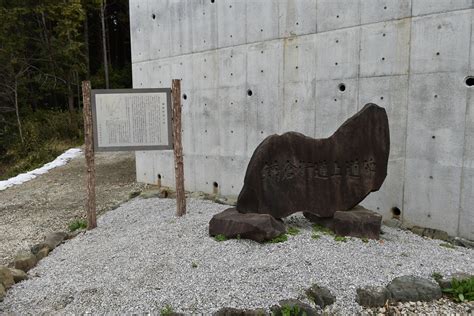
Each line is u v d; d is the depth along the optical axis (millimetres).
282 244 3699
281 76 5750
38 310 2949
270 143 3967
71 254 4129
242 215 4020
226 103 6484
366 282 3051
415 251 3713
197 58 6805
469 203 4281
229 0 6176
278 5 5641
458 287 2975
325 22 5215
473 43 4094
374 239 3928
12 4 14516
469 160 4242
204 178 7043
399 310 2814
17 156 13047
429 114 4492
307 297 2881
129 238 4289
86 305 2922
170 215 5074
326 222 4211
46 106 18734
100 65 21641
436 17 4312
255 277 3115
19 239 5340
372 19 4805
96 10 19875
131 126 4828
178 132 4891
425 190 4621
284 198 4039
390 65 4723
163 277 3221
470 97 4172
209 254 3574
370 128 4078
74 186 8352
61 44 15781
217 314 2670
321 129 5422
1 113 15547
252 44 6008
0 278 3346
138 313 2758
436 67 4375
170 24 7148
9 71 14375
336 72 5199
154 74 7668
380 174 4121
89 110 4734
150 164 8125
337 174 4109
